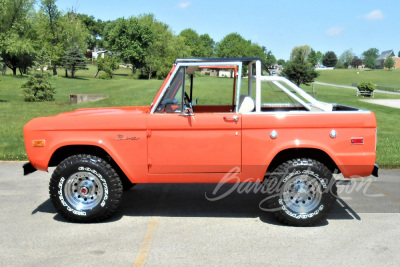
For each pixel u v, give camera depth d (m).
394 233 4.67
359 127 4.70
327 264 3.87
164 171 4.88
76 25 69.94
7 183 6.95
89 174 4.88
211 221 5.09
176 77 4.88
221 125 4.75
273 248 4.24
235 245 4.32
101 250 4.17
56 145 4.87
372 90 46.75
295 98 5.09
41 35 64.44
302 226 4.89
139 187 6.78
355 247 4.27
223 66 4.95
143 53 85.81
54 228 4.81
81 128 4.85
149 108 5.45
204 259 3.97
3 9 47.12
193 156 4.82
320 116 4.70
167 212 5.46
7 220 5.08
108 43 90.81
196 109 5.61
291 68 60.31
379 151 9.72
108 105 22.97
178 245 4.31
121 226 4.89
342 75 122.06
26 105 22.61
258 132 4.75
